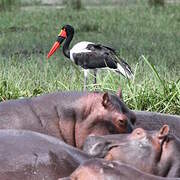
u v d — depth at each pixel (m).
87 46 41.12
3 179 12.91
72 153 13.59
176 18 79.00
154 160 13.36
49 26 72.06
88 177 10.96
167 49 53.62
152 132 13.79
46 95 16.69
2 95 29.03
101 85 30.11
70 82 33.09
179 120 19.94
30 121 16.09
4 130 14.05
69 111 16.20
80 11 87.94
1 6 86.94
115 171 10.99
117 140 13.76
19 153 13.23
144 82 29.95
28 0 97.00
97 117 15.98
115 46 56.72
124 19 78.44
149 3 91.38
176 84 28.38
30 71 38.16
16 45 56.38
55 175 13.09
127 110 16.36
